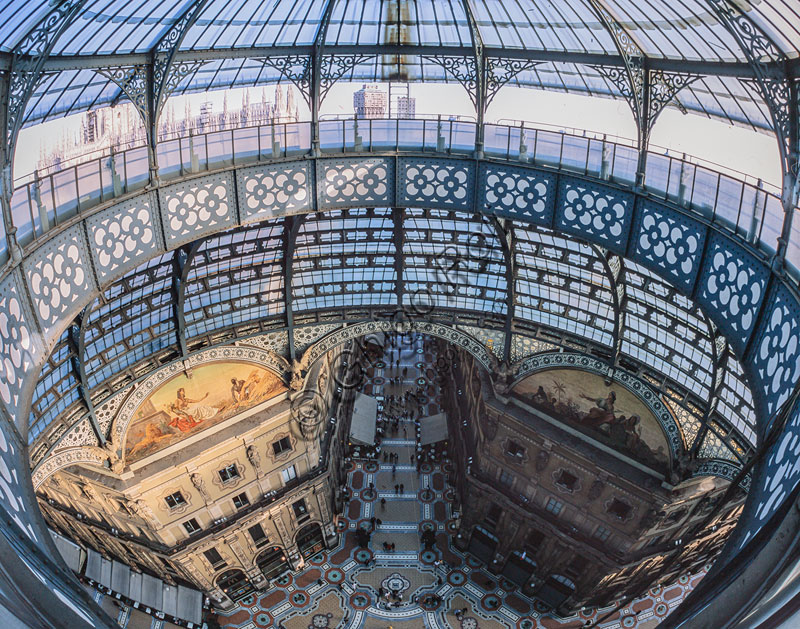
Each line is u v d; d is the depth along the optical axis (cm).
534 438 3281
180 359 3003
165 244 2342
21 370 1628
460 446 4138
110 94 2252
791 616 750
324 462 3706
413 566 3922
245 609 3756
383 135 2634
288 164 2550
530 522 3484
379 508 4247
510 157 2538
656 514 3025
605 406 3059
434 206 2686
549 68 2547
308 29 2394
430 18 2369
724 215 1950
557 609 3694
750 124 2012
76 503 3372
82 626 944
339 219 2992
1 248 1628
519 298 3150
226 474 3372
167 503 3266
